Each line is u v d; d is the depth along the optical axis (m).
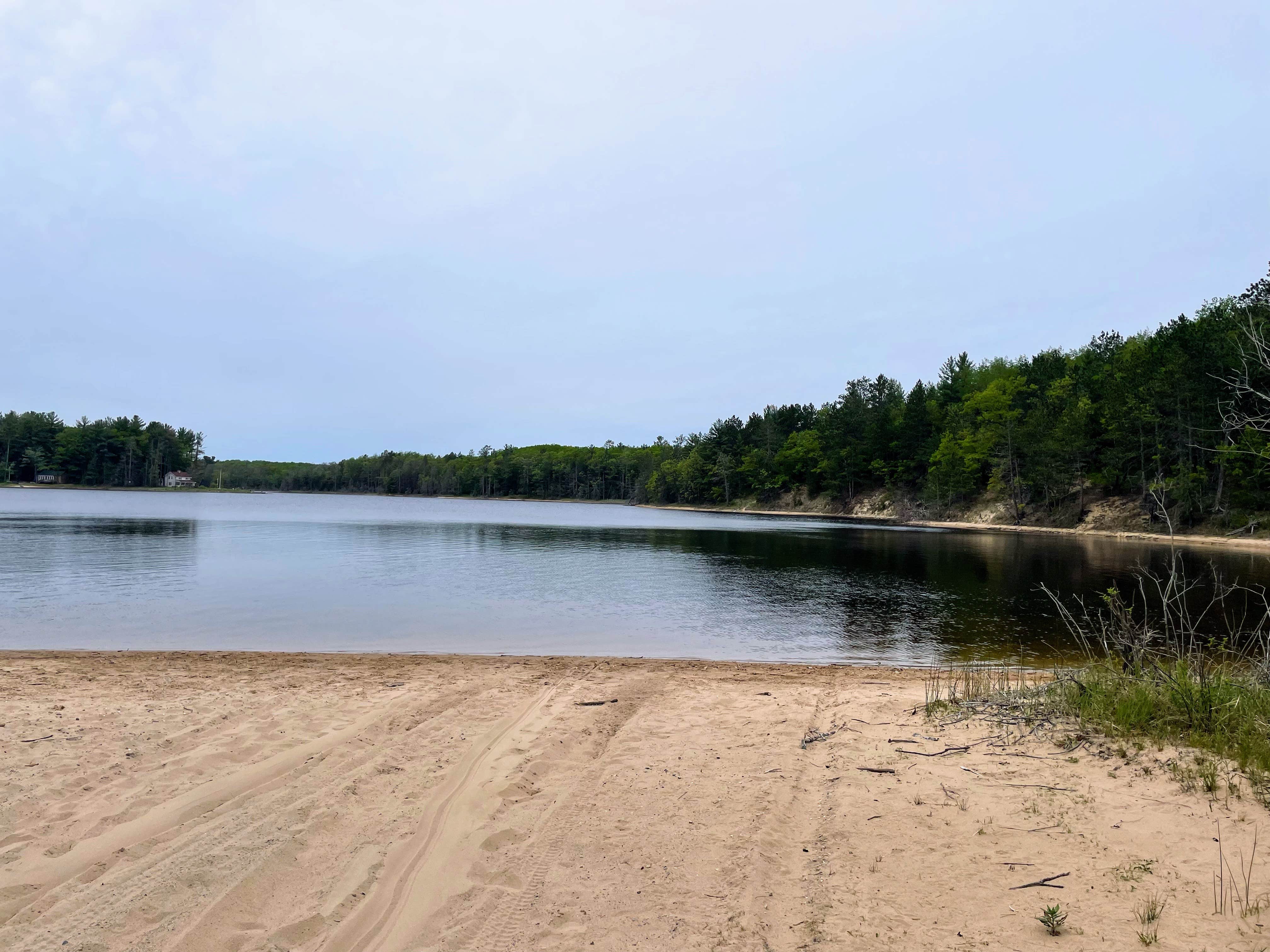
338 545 38.97
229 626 16.19
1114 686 7.27
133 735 7.33
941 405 94.06
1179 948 3.23
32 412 160.62
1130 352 57.94
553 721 8.12
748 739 7.30
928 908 3.82
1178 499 50.69
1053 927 3.50
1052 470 61.97
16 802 5.52
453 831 5.10
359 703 8.91
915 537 52.38
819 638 15.83
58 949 3.67
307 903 4.16
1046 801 5.07
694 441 158.62
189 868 4.51
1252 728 5.93
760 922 3.82
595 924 3.90
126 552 31.97
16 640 14.37
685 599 21.64
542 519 81.69
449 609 18.98
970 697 8.30
